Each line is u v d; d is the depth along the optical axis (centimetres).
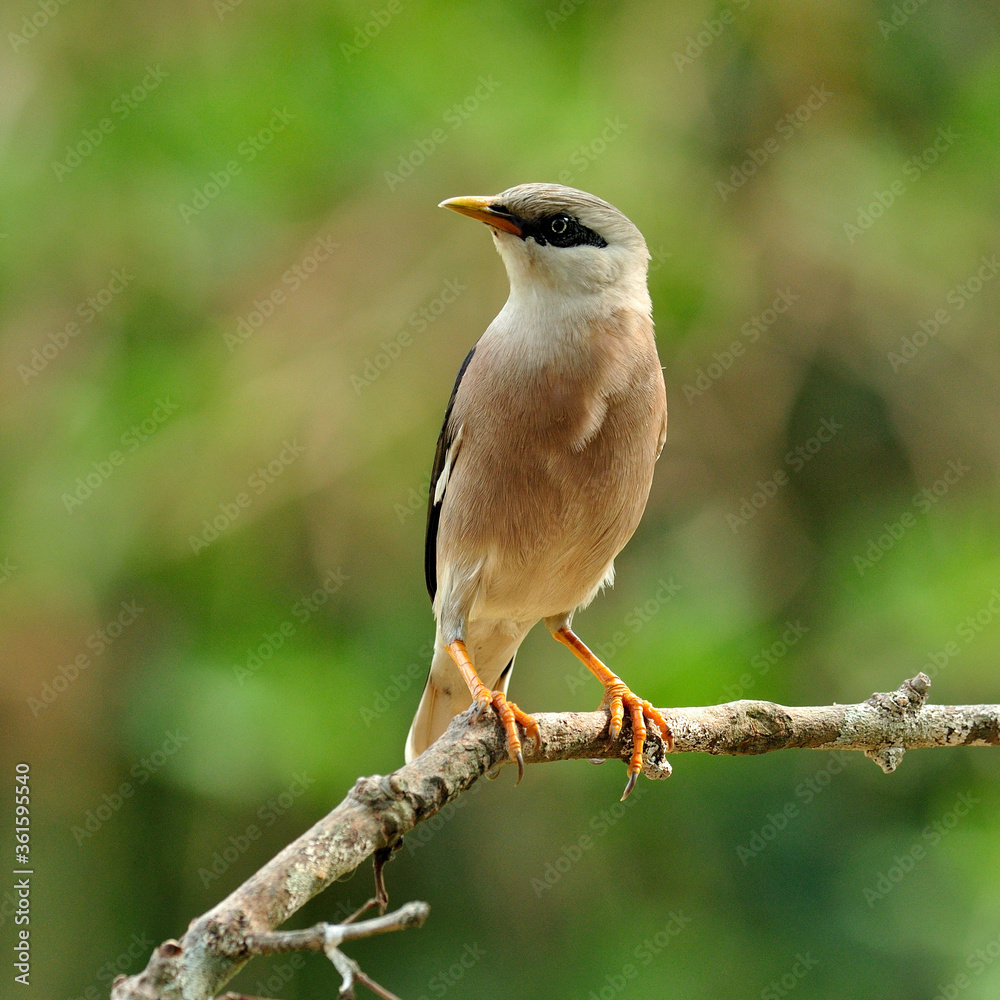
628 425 717
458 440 748
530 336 721
